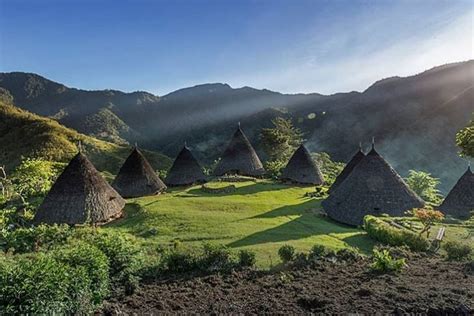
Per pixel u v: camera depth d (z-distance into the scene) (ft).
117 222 88.33
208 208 96.17
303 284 40.34
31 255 44.24
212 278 43.11
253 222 80.69
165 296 38.11
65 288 30.37
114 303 36.17
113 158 240.73
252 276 43.70
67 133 257.55
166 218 84.43
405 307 32.96
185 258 46.32
